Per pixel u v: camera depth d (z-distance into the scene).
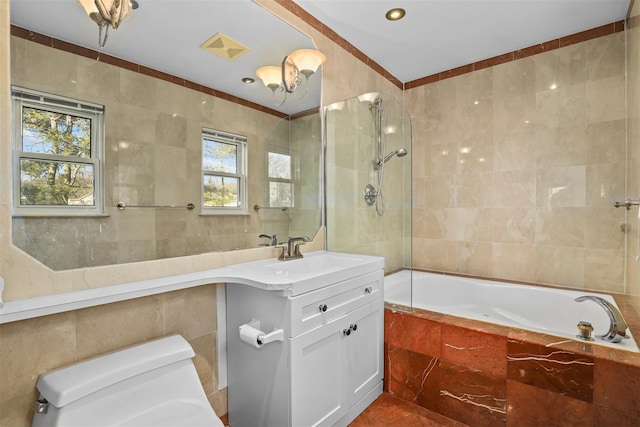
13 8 0.99
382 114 2.03
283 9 1.84
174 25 1.39
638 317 1.71
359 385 1.68
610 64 2.08
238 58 1.64
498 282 2.46
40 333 1.02
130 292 1.14
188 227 1.45
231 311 1.54
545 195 2.32
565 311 2.10
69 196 1.10
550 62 2.29
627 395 1.25
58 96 1.08
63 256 1.09
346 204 2.15
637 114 1.73
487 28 2.15
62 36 1.09
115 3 1.21
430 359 1.73
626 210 2.04
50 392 0.92
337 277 1.50
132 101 1.26
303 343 1.31
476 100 2.62
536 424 1.44
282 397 1.29
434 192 2.85
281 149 1.89
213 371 1.52
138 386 1.06
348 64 2.34
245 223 1.70
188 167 1.45
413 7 1.93
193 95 1.47
